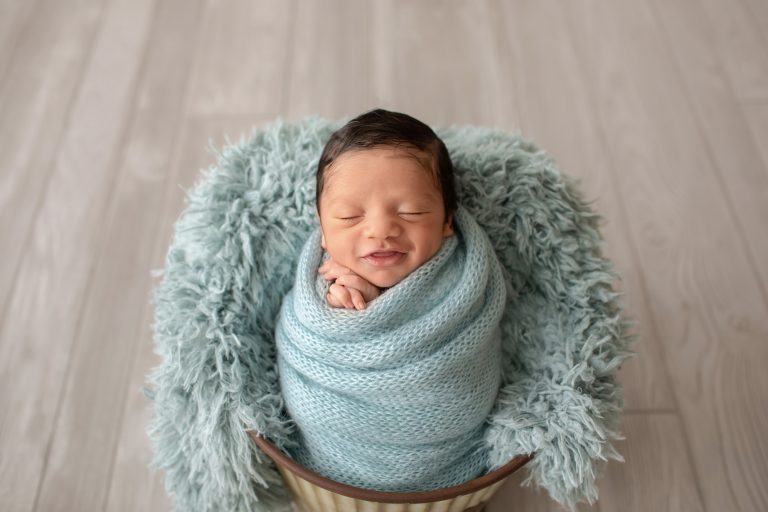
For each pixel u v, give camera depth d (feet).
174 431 2.86
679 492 3.34
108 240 4.17
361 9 5.38
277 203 3.03
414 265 2.69
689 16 5.32
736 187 4.40
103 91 4.88
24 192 4.36
